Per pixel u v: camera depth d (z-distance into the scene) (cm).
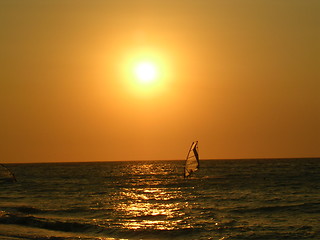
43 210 6425
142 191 9906
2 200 7931
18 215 5631
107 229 5081
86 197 8525
